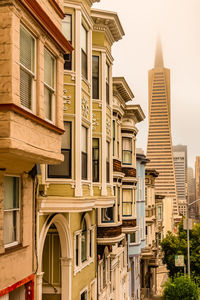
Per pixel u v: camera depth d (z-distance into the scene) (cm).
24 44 929
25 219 1125
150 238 4272
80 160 1452
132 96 2838
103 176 1850
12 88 804
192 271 3738
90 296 1920
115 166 2355
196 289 2533
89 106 1627
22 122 852
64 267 1538
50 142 1032
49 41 1052
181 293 2495
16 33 834
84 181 1510
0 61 809
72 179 1424
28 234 1143
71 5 1504
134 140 2931
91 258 1945
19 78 841
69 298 1538
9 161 954
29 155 910
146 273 4566
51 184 1380
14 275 1045
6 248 1021
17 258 1067
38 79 980
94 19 1848
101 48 1881
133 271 3588
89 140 1614
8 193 1061
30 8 898
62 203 1335
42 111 987
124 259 3134
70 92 1474
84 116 1555
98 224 2103
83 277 1783
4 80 805
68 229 1519
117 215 2305
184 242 3862
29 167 1110
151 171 4334
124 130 2812
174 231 9219
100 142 1855
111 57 2033
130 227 2794
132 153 2873
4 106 791
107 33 1930
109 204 1886
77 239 1700
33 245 1183
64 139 1449
